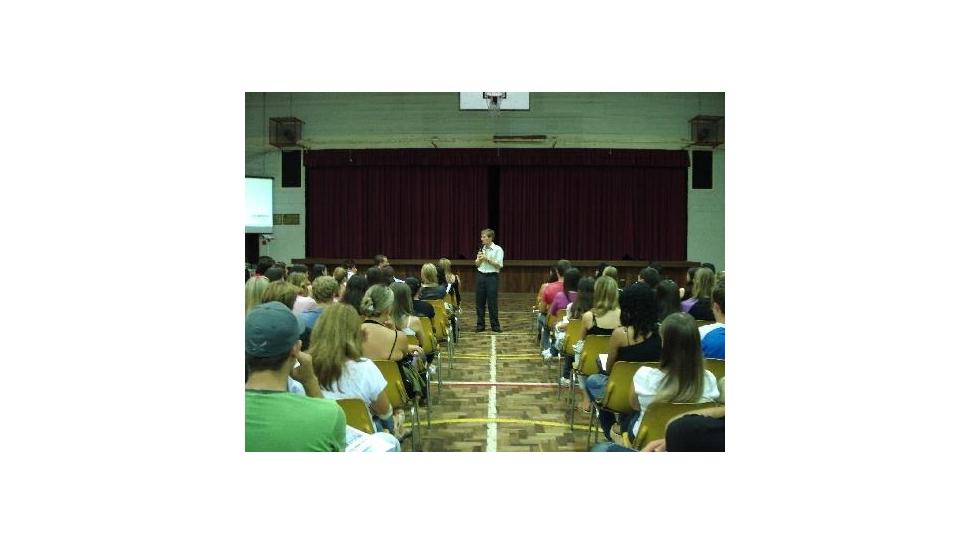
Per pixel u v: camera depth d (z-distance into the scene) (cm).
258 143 1261
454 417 427
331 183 1256
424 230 1253
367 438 229
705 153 1238
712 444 200
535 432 396
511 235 1254
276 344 183
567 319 472
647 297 308
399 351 322
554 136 1240
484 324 784
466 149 1232
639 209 1243
